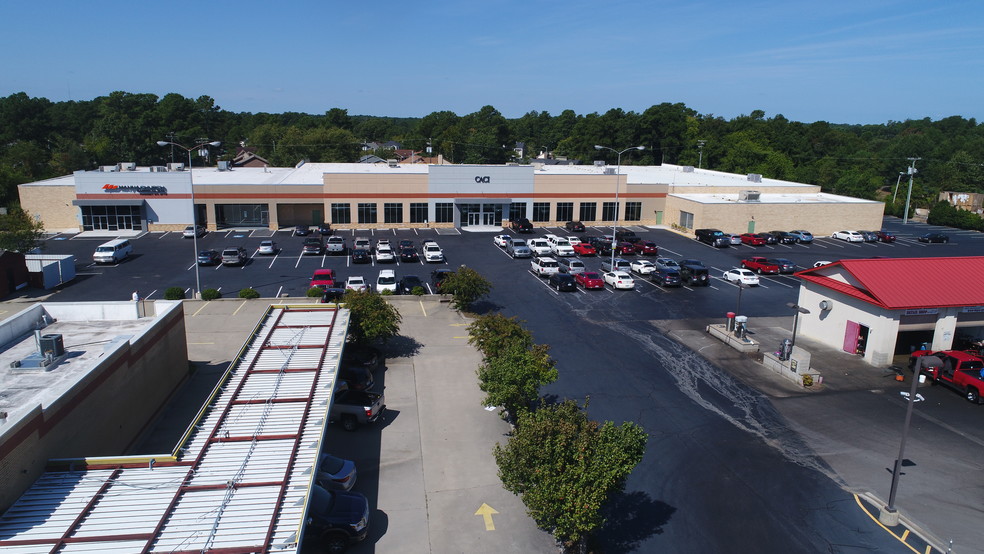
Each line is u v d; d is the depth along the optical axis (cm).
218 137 15550
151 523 1304
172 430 2383
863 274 3238
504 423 2452
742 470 2139
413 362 3083
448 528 1802
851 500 1978
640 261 5062
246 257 5253
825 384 2881
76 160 10825
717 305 4166
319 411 1853
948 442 2356
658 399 2686
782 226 6788
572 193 7100
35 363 2042
